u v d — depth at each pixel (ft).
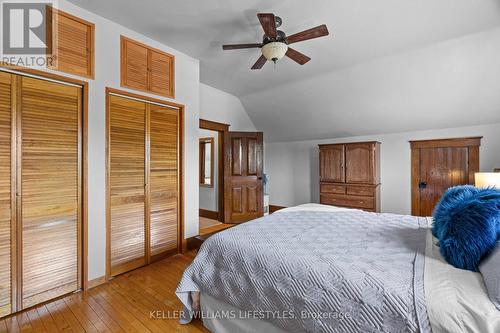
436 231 5.18
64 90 7.13
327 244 5.32
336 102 14.16
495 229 3.93
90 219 7.60
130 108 8.66
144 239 9.15
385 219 7.50
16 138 6.28
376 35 8.76
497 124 11.85
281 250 4.98
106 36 7.93
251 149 16.02
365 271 4.03
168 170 9.93
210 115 14.94
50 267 6.87
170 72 9.81
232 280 5.12
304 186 18.76
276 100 15.70
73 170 7.28
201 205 18.51
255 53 10.31
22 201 6.38
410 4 7.04
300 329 4.23
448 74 10.48
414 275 3.87
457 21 7.89
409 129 14.17
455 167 13.00
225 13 7.57
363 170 14.23
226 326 5.41
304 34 6.98
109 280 8.09
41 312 6.40
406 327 3.28
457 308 3.14
